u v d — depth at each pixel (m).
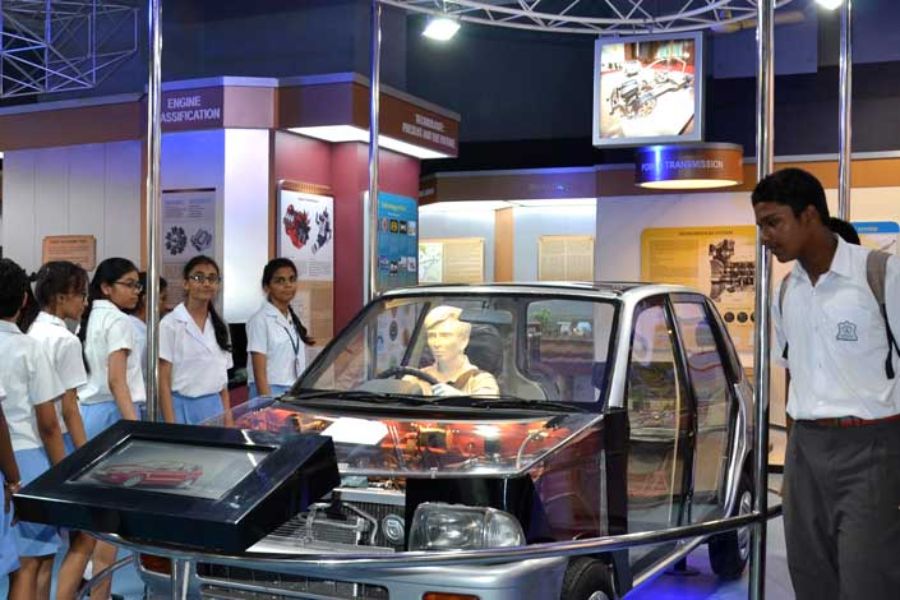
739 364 5.58
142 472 2.63
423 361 4.75
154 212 3.61
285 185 9.69
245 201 9.52
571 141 18.05
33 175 11.31
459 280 15.27
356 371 4.77
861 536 3.01
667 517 4.41
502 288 4.82
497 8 10.31
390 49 13.12
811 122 16.83
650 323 4.62
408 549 3.38
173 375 5.64
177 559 3.27
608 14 17.19
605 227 12.47
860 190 11.25
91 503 2.50
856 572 3.01
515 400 4.22
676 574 5.87
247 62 12.84
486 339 4.65
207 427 2.80
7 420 4.15
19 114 11.21
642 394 4.35
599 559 3.76
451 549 3.33
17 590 4.12
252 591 3.58
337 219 10.43
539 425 3.88
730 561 5.62
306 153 10.04
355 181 10.34
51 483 2.62
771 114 3.28
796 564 3.23
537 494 3.42
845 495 3.05
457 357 4.69
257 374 6.32
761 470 3.30
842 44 5.07
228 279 9.50
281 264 6.39
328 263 10.35
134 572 5.70
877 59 16.42
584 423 3.88
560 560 3.44
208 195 9.55
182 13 12.80
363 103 9.47
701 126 11.48
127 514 2.45
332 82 9.28
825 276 3.05
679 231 12.17
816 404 3.08
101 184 10.88
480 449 3.63
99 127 10.73
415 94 18.67
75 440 4.41
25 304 4.38
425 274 15.46
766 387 3.29
